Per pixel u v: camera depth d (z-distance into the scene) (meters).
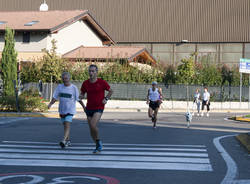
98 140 11.85
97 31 57.16
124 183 7.96
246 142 13.74
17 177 8.38
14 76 39.03
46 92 42.84
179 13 66.19
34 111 30.16
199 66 46.91
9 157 10.97
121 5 68.12
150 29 66.56
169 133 18.12
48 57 42.38
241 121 28.34
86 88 11.76
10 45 39.16
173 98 44.72
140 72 45.16
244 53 63.88
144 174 8.86
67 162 10.26
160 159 10.84
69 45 51.00
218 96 45.66
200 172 9.18
